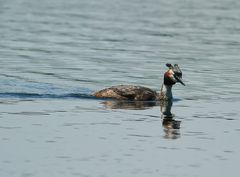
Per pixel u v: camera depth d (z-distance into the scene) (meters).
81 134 18.20
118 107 21.53
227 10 51.84
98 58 30.92
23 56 31.06
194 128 19.17
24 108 21.05
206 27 42.44
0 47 33.47
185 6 54.03
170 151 16.95
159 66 29.25
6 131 18.33
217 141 17.88
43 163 15.77
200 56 32.00
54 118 19.88
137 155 16.56
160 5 54.47
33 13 46.97
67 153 16.55
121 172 15.34
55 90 23.83
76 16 45.94
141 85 25.39
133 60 30.62
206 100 22.94
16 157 16.14
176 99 23.09
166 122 19.72
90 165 15.72
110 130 18.70
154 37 37.91
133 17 46.28
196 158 16.44
